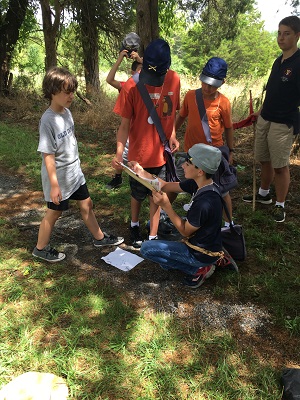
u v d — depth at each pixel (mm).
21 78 11289
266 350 2500
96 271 3248
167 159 3326
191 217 2707
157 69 2844
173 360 2393
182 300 2930
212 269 3057
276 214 4156
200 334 2596
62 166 2986
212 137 3516
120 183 4941
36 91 11078
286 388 2168
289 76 3691
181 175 3703
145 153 3193
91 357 2363
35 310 2744
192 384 2217
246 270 3291
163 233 3795
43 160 2961
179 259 2939
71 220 4148
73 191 3145
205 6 11844
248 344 2543
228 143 3766
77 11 9984
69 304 2797
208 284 3119
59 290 2938
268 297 2971
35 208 4430
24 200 4633
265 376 2275
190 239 2881
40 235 3248
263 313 2816
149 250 3010
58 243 3684
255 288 3053
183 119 3850
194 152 2676
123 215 4223
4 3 9852
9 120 8523
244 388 2203
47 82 2719
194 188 3049
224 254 3035
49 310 2730
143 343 2479
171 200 3875
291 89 3723
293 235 3873
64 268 3271
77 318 2664
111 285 3072
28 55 14047
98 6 9969
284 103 3801
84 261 3400
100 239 3590
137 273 3242
